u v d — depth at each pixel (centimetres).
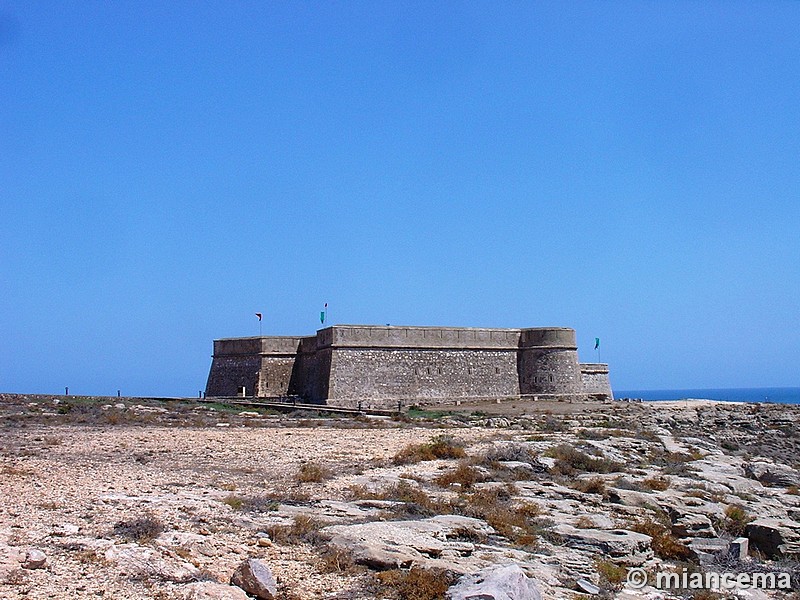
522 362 7631
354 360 6844
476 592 1348
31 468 2548
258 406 5925
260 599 1373
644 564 1986
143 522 1709
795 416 6638
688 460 3769
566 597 1579
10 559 1401
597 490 2667
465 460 3047
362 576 1517
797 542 2312
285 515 1936
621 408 6450
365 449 3406
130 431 4038
